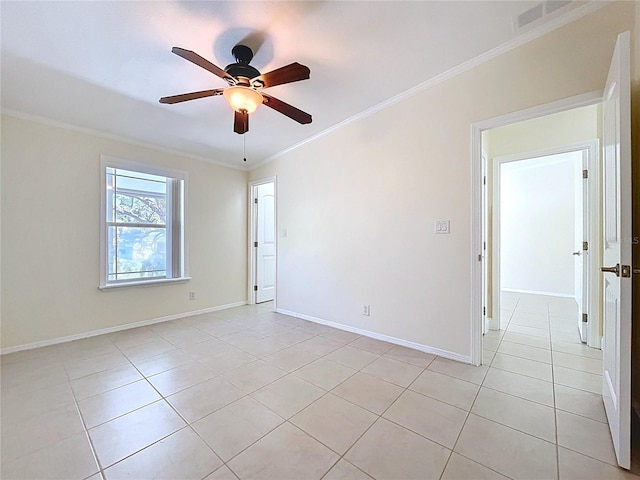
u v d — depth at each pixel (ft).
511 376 6.91
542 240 17.24
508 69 6.73
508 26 6.00
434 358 7.99
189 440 4.83
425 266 8.41
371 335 9.87
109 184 11.13
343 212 10.73
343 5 5.30
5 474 4.14
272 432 5.00
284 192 13.34
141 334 10.46
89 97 8.32
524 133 9.91
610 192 4.99
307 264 12.25
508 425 5.12
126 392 6.36
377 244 9.64
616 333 4.38
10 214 8.88
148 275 12.18
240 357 8.25
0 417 5.48
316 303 11.91
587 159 8.85
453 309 7.86
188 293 13.20
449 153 7.86
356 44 6.42
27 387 6.61
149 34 5.88
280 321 12.12
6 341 8.77
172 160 12.84
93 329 10.40
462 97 7.54
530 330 10.37
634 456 4.36
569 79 5.95
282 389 6.44
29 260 9.20
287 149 13.10
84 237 10.28
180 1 5.08
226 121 10.09
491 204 10.43
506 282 18.60
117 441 4.80
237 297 15.28
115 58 6.63
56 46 6.17
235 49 6.28
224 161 14.65
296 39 6.19
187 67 7.01
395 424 5.19
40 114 9.25
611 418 4.74
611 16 5.49
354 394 6.19
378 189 9.57
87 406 5.83
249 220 15.81
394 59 7.03
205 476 4.08
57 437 4.91
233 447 4.65
